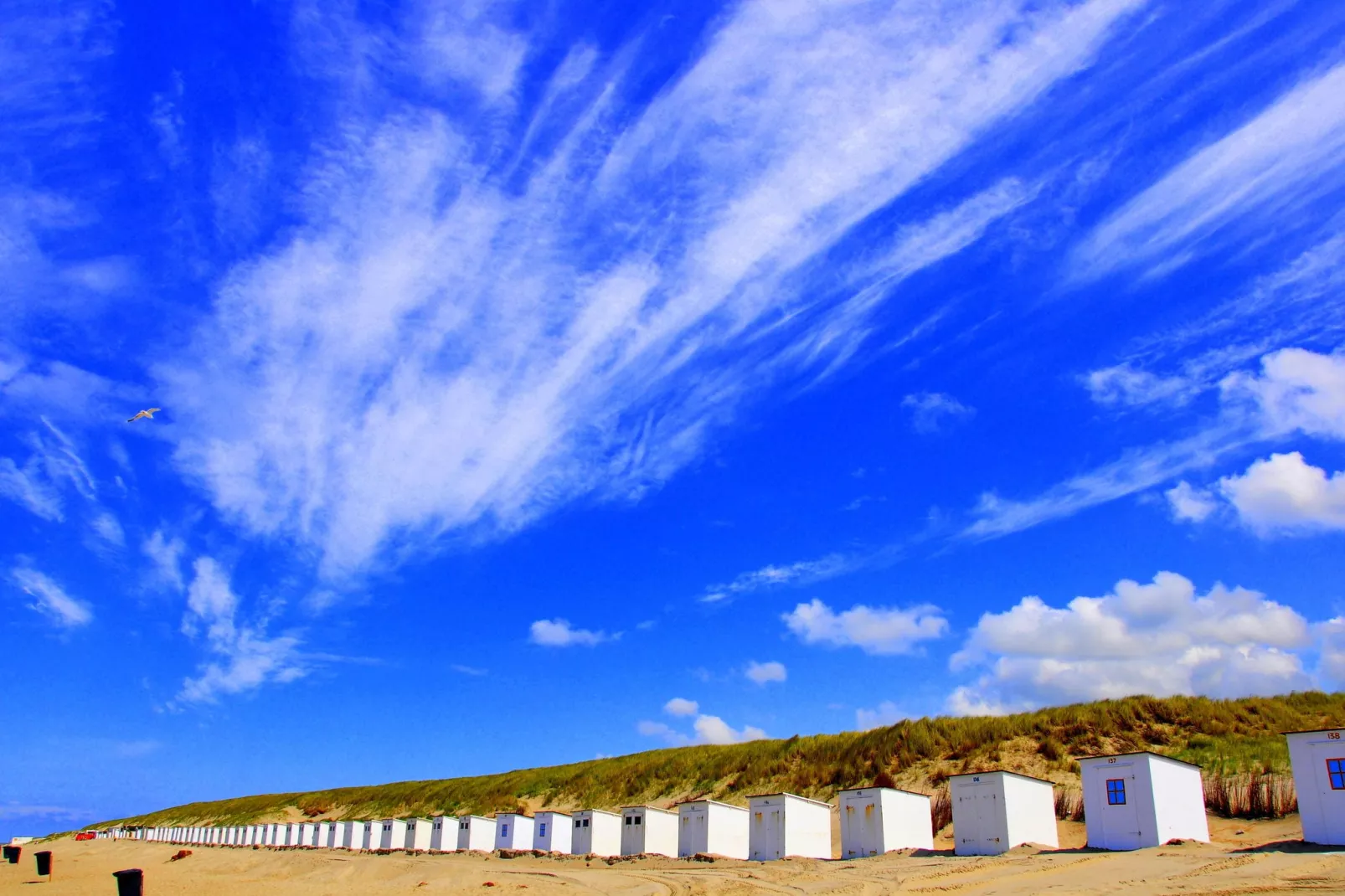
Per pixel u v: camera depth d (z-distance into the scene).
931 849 42.81
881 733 68.75
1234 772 46.53
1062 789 50.16
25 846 106.94
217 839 101.75
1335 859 27.47
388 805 110.44
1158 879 27.50
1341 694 56.34
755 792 70.06
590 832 57.00
